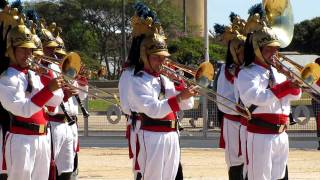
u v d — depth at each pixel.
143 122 9.67
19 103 8.95
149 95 9.55
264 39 9.98
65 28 62.75
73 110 12.85
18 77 9.12
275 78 10.07
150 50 9.63
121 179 14.79
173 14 61.84
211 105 22.56
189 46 46.78
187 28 67.94
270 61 10.05
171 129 9.69
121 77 10.81
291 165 16.67
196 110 22.56
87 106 23.39
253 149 10.05
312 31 68.31
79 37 62.53
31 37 9.27
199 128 22.53
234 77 12.28
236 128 12.53
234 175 12.62
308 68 9.72
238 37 12.52
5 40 9.24
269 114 10.01
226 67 12.65
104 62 62.56
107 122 23.44
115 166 16.86
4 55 9.22
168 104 9.38
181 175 9.98
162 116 9.45
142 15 9.83
